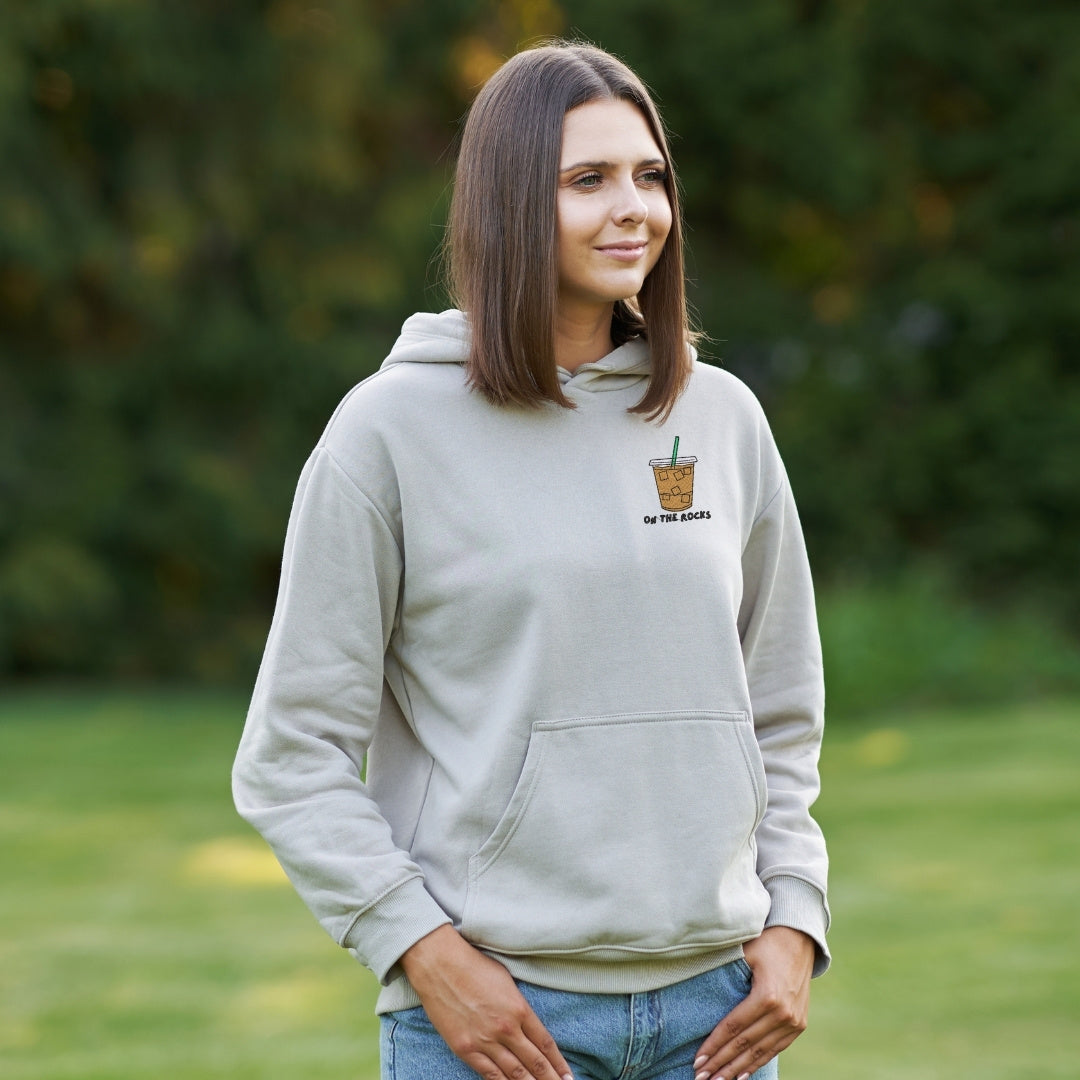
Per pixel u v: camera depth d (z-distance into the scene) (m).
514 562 2.88
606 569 2.90
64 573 19.77
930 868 8.69
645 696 2.89
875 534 21.64
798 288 24.67
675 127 22.69
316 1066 5.94
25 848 9.84
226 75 20.69
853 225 24.23
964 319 22.33
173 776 12.27
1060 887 8.17
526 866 2.85
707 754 2.93
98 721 15.49
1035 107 22.50
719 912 2.90
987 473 21.62
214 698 18.58
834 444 22.20
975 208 22.78
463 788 2.90
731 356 23.89
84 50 19.56
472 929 2.84
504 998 2.79
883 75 23.58
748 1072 2.99
